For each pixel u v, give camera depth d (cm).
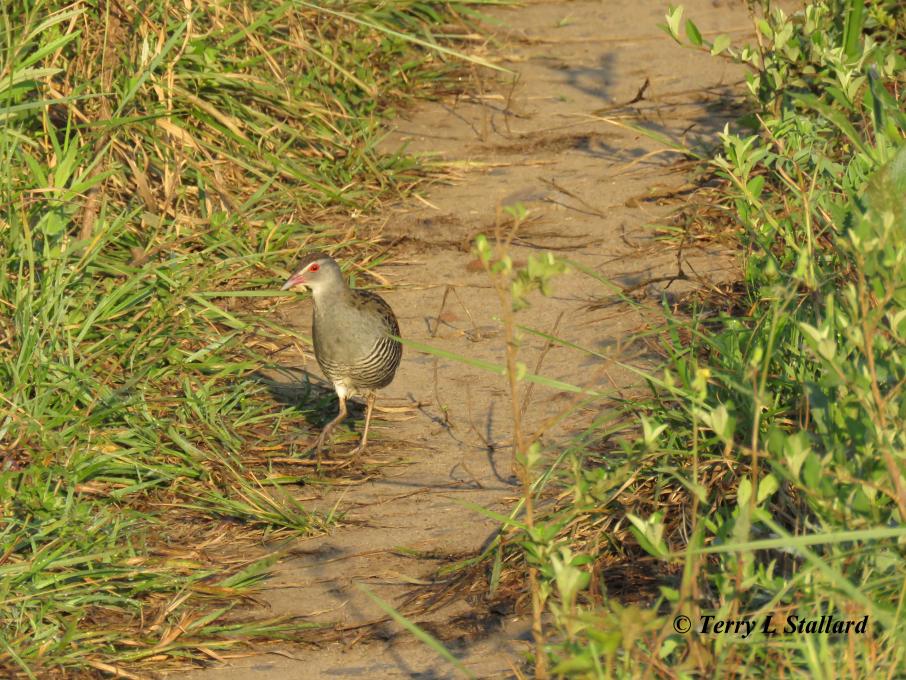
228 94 1492
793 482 695
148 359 1112
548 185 1554
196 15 1448
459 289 1348
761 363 898
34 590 847
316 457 1069
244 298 1317
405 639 823
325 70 1683
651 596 820
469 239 1444
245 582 893
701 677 665
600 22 2077
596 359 1176
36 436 973
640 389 1081
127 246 1299
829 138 1290
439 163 1609
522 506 959
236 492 1002
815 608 701
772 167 1367
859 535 611
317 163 1562
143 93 1396
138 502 983
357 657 808
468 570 888
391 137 1700
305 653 816
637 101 1725
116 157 1377
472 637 817
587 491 766
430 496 1002
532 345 1225
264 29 1600
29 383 995
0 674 782
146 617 851
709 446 908
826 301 875
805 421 848
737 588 684
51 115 1345
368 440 1100
